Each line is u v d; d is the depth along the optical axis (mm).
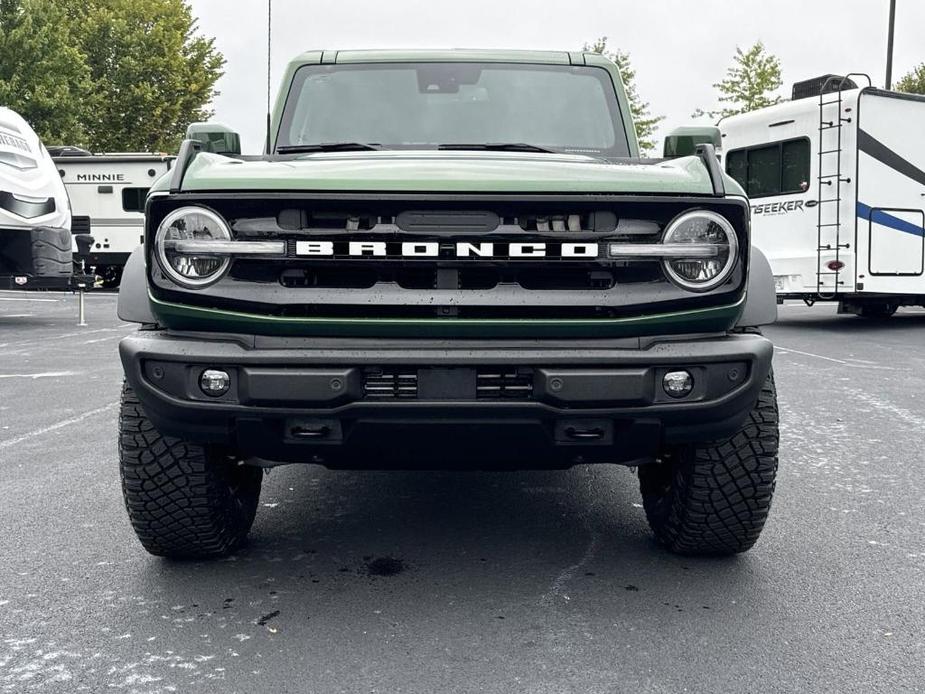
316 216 3057
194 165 3230
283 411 3033
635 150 4598
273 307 3049
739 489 3449
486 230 3055
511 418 3045
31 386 8461
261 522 4270
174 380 3072
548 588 3434
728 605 3271
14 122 14383
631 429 3125
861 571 3629
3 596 3365
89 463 5492
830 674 2746
